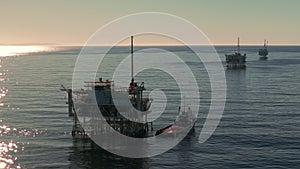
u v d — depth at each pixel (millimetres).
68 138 98438
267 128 110938
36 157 83500
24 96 178750
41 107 147250
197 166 78188
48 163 79750
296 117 127062
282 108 144625
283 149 89250
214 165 78812
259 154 85750
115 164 79688
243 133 105062
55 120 121312
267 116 129125
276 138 99312
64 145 92375
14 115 130750
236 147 91438
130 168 77188
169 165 79125
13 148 90125
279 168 76500
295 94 182750
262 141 96625
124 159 82750
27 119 123438
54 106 149500
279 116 129000
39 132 105250
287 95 179750
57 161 81062
